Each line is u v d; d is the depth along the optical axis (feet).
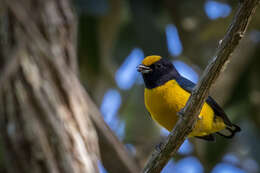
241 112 47.01
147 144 47.55
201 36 45.65
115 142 33.22
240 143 54.39
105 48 48.62
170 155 24.00
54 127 27.63
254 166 57.36
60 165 27.04
